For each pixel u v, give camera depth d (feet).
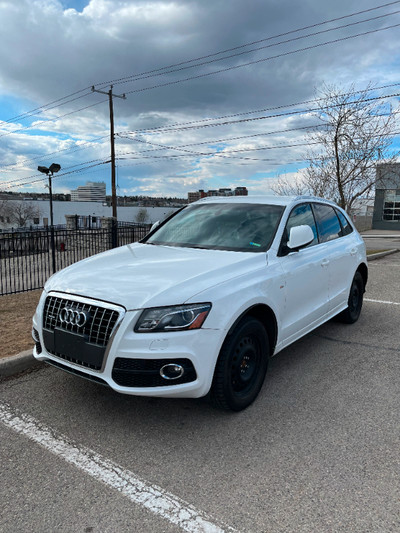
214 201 16.19
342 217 19.03
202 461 9.16
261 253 12.46
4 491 8.18
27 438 10.05
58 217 274.98
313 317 14.83
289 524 7.31
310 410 11.44
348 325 19.65
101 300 9.95
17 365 13.71
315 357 15.49
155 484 8.41
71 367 10.34
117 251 13.88
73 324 10.18
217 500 7.94
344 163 51.06
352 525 7.27
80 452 9.50
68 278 11.23
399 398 12.20
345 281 17.70
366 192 52.19
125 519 7.47
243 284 10.93
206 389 9.89
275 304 12.06
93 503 7.87
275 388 12.81
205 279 10.41
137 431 10.37
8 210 260.01
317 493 8.11
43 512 7.62
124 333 9.43
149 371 9.35
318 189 55.47
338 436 10.15
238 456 9.34
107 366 9.59
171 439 10.01
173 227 15.35
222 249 13.01
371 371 14.20
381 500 7.89
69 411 11.33
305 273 13.80
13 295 27.71
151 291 9.84
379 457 9.29
